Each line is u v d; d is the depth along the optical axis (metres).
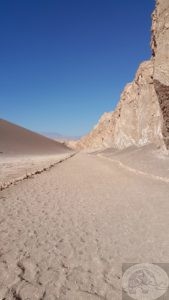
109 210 9.17
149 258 5.41
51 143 101.62
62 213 8.76
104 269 5.00
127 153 30.50
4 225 7.37
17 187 13.29
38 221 7.83
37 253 5.64
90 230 7.11
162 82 16.23
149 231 6.98
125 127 39.91
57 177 17.94
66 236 6.66
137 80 37.47
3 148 65.25
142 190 12.59
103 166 26.34
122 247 5.98
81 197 11.34
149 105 29.14
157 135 24.73
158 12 18.30
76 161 36.03
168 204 9.75
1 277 4.65
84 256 5.53
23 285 4.42
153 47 20.14
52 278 4.66
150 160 20.33
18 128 99.81
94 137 96.56
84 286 4.43
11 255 5.51
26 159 42.69
